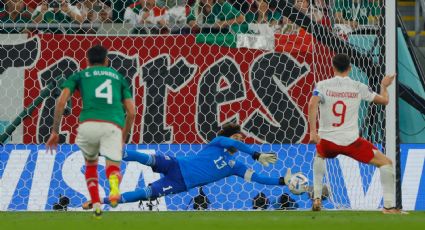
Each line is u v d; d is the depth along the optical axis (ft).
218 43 153.28
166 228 84.38
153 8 161.79
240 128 140.87
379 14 154.30
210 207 141.38
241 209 141.08
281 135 152.15
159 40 152.87
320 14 159.84
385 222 93.91
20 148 143.13
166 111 151.43
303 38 154.81
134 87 151.94
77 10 161.38
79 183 141.59
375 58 157.58
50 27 159.33
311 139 116.88
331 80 117.29
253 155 130.93
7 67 152.15
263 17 159.12
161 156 130.52
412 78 166.20
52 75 152.05
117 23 161.38
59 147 143.02
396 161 141.38
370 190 144.56
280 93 152.66
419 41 196.75
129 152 128.47
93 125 98.02
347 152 117.91
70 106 147.23
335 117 117.29
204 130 151.43
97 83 99.14
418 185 146.10
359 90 117.29
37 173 142.00
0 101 151.53
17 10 159.94
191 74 152.46
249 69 153.07
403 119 162.61
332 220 97.55
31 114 149.59
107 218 101.45
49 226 87.81
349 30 161.27
